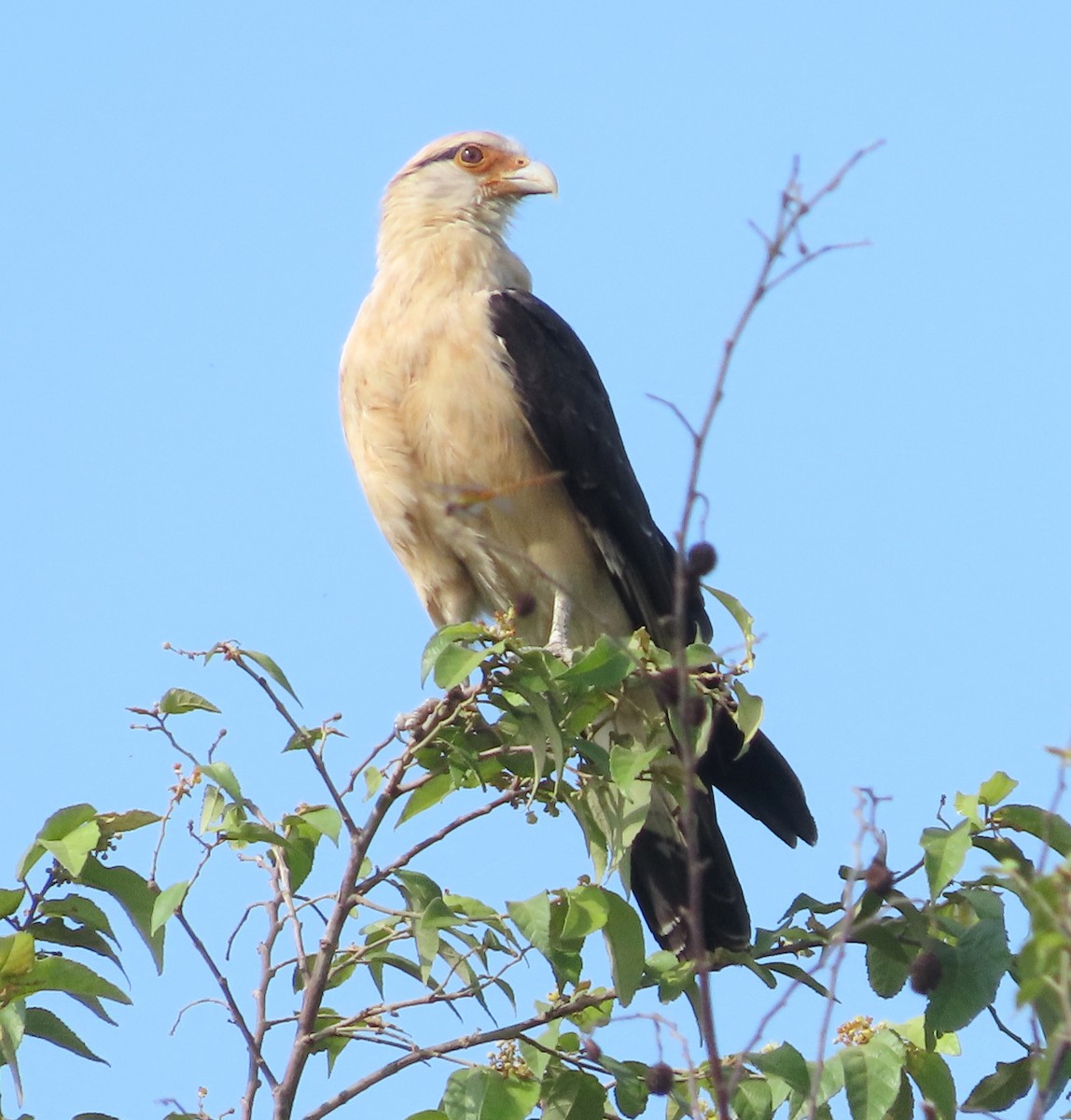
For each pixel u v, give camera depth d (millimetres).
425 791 8680
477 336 11945
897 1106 8078
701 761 11133
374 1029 8062
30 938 7785
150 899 8164
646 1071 8141
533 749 8344
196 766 8031
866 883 8055
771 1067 7613
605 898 8172
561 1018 8359
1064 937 5457
